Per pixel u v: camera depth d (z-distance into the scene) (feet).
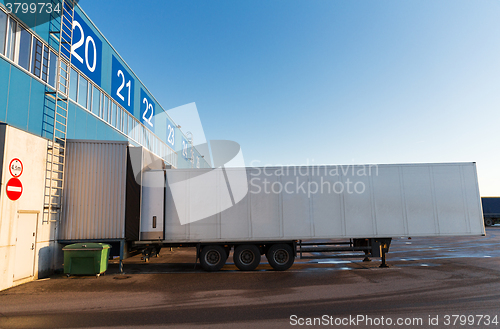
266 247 36.14
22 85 31.63
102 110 50.98
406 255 46.57
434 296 23.17
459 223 35.58
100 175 35.32
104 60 51.75
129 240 34.58
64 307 21.47
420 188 36.09
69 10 41.39
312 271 34.04
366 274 31.91
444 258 42.93
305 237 35.09
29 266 29.66
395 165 36.45
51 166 32.60
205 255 34.99
